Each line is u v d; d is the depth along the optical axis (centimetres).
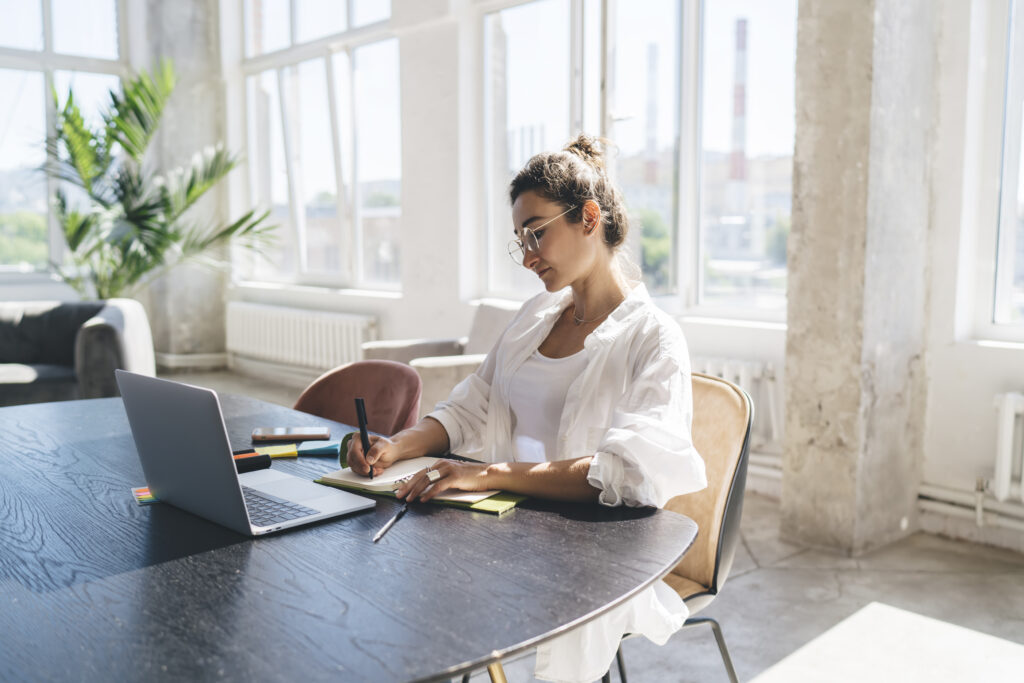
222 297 762
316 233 671
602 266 160
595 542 121
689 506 169
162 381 129
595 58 439
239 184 746
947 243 330
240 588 106
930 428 340
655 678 229
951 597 278
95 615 99
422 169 535
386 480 149
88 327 457
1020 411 302
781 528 335
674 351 147
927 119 325
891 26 302
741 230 401
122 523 133
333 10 628
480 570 111
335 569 112
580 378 156
